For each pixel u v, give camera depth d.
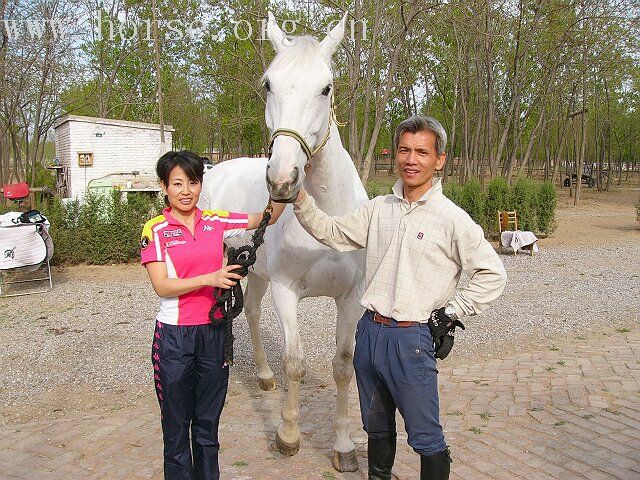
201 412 2.29
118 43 18.28
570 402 3.73
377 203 2.27
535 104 22.53
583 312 6.43
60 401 4.04
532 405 3.71
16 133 17.14
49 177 17.67
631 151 38.34
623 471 2.81
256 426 3.47
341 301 2.93
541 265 9.68
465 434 3.29
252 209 3.36
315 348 5.24
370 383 2.18
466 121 21.83
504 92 24.48
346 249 2.37
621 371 4.32
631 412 3.54
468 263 2.04
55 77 14.66
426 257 2.06
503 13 16.52
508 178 19.70
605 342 5.23
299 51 2.26
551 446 3.11
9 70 12.81
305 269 2.77
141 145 15.19
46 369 4.71
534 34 17.41
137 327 5.99
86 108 22.86
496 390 4.03
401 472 2.87
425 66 23.14
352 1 12.77
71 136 14.36
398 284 2.07
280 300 2.85
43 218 7.84
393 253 2.13
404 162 2.07
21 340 5.53
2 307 6.96
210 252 2.21
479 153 22.62
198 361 2.22
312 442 3.23
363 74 14.84
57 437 3.31
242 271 2.17
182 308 2.15
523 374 4.36
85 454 3.10
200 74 18.47
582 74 18.66
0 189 13.03
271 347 5.31
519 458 2.99
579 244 12.12
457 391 4.05
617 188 32.59
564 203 23.08
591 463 2.90
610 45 17.92
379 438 2.24
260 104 21.33
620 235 13.43
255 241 2.22
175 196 2.13
